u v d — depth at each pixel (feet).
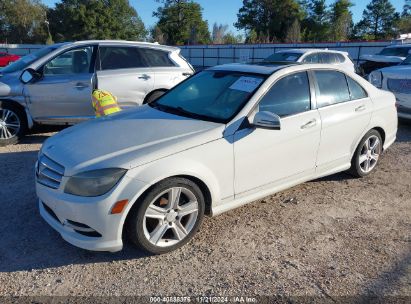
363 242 12.09
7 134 21.43
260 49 113.91
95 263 10.81
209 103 13.41
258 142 12.40
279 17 262.26
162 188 10.61
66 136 12.14
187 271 10.53
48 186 10.79
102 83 21.98
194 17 251.19
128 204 10.14
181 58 25.27
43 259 10.94
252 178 12.59
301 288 9.91
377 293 9.77
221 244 11.83
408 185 16.75
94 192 10.02
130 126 12.32
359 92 16.24
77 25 231.30
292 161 13.61
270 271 10.58
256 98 12.62
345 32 262.67
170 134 11.50
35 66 21.26
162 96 15.31
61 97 21.63
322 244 11.94
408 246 11.88
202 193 11.72
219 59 124.98
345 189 16.14
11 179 16.49
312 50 43.27
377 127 16.93
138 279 10.17
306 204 14.67
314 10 263.90
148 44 24.11
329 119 14.55
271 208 14.28
